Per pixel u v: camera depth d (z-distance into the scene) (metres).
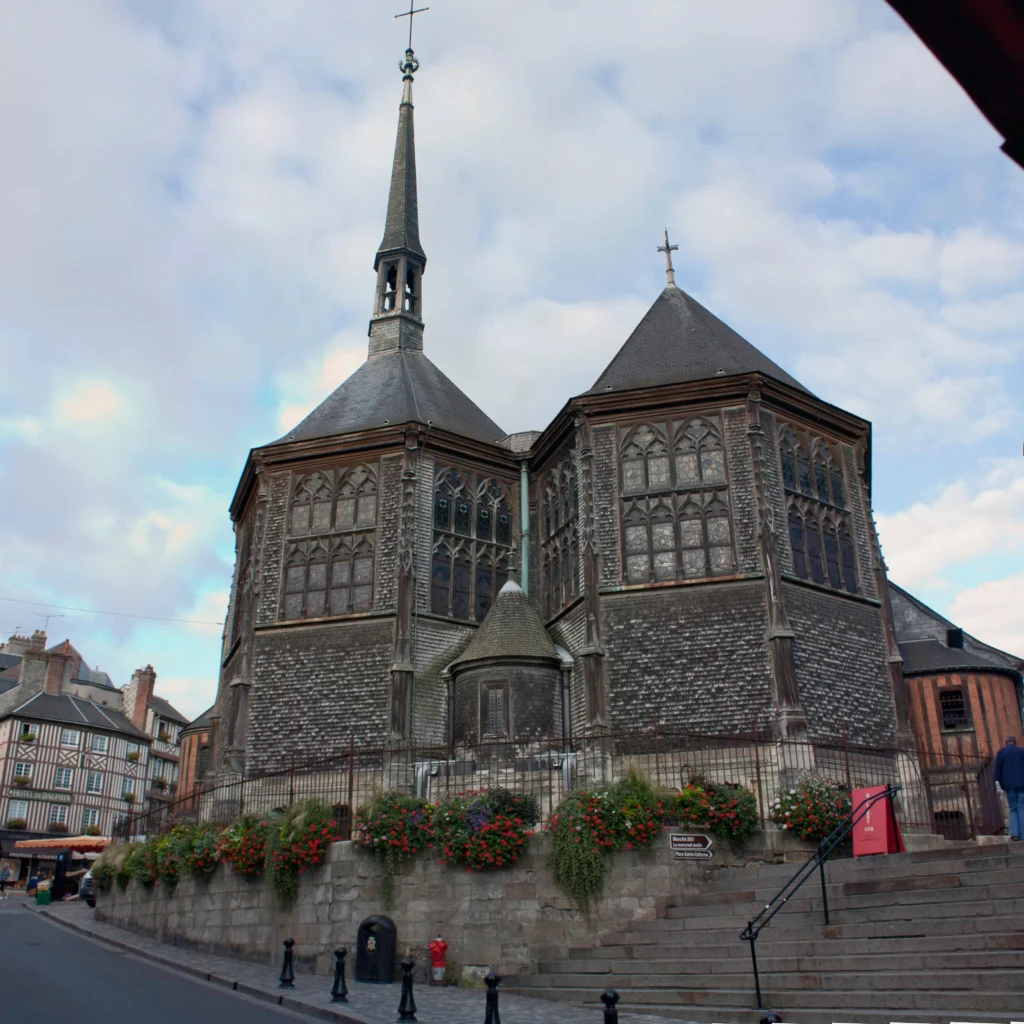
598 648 26.55
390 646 28.58
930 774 26.48
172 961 19.38
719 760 22.34
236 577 35.19
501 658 27.44
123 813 74.50
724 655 25.59
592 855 17.20
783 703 24.44
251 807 26.42
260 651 29.64
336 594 29.91
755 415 27.89
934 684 31.92
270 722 28.67
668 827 17.72
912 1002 11.60
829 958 13.38
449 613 30.16
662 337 32.53
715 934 15.52
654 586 26.81
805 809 18.89
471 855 17.69
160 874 23.56
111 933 24.67
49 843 43.44
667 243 35.97
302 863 19.33
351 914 18.55
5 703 73.00
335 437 31.47
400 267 40.81
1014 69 3.39
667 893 17.00
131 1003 13.49
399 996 15.30
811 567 27.45
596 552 27.70
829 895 15.46
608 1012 9.55
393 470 31.00
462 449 32.09
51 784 70.25
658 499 27.94
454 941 17.61
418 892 18.19
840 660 26.45
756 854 18.45
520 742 21.80
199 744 44.16
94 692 85.06
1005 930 12.85
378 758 27.05
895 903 14.59
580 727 26.61
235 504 35.66
